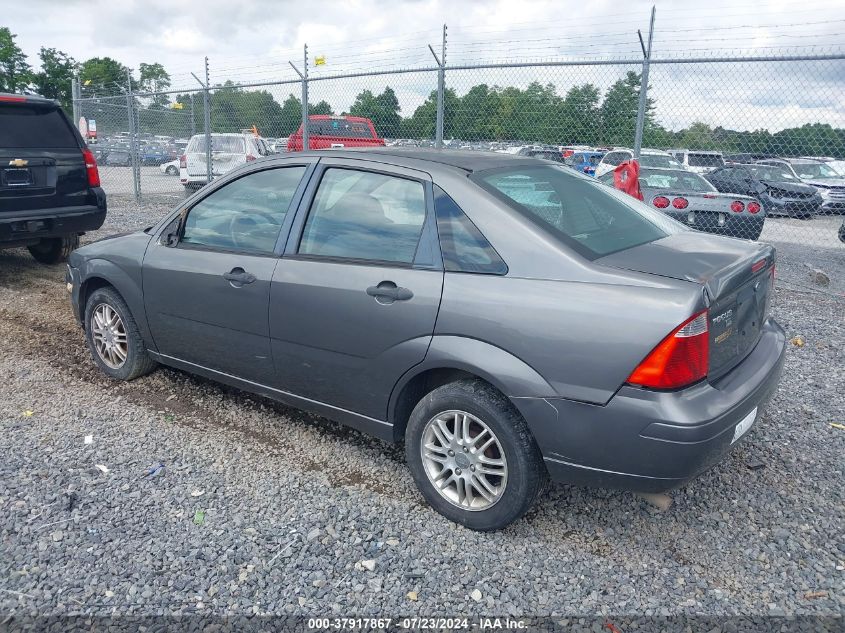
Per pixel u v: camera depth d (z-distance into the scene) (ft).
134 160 48.96
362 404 11.19
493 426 9.66
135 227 38.19
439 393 10.16
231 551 9.69
